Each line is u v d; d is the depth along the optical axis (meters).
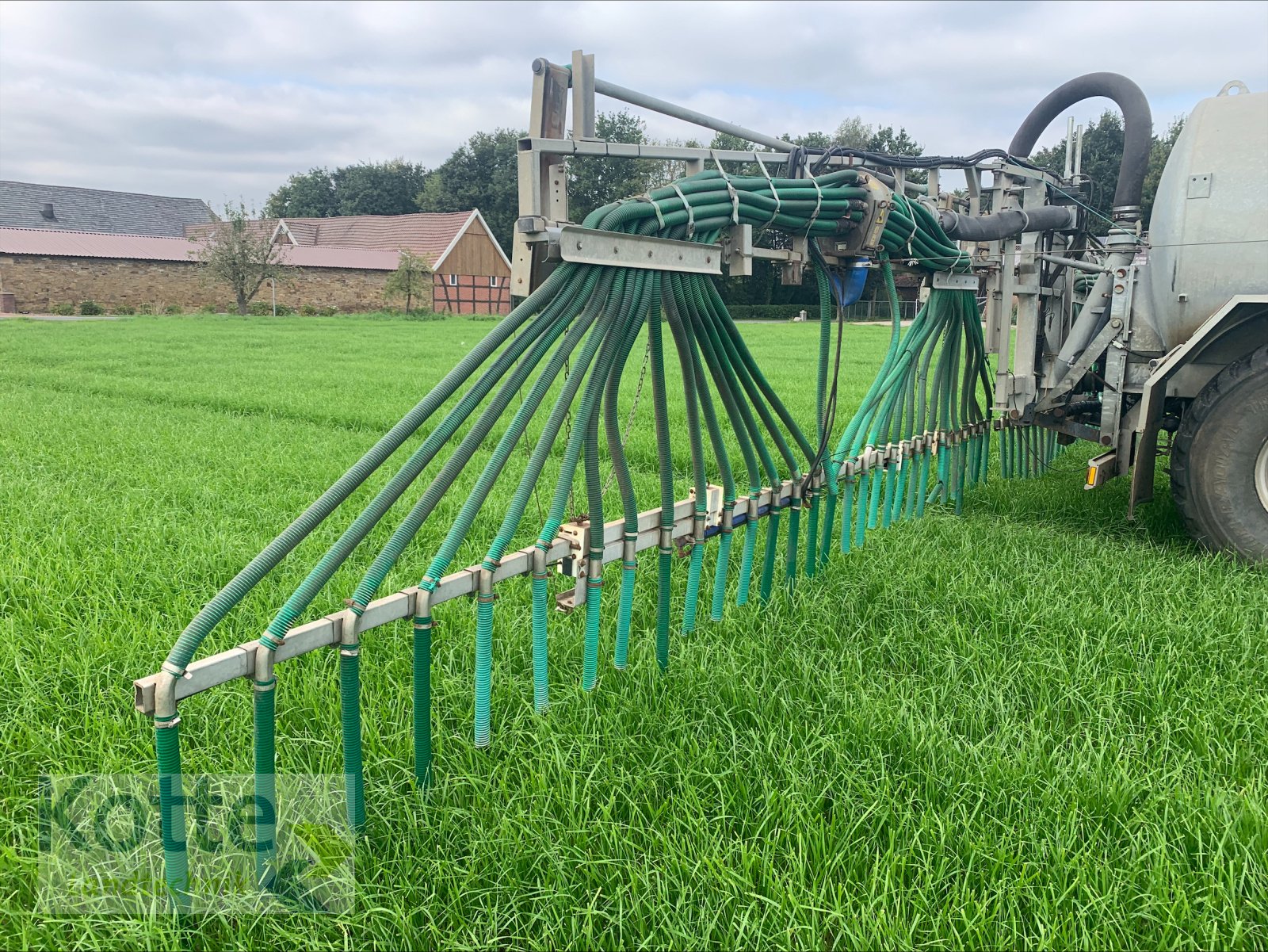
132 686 3.26
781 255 3.75
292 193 74.38
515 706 3.15
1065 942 2.09
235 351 19.31
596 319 2.93
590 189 44.97
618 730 2.94
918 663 3.60
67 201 50.78
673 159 3.25
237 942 2.12
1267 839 2.38
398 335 26.23
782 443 3.99
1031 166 5.96
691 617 3.67
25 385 12.98
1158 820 2.48
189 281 39.09
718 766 2.76
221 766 2.72
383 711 3.03
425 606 2.57
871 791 2.62
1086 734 2.89
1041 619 3.86
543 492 6.09
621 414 9.41
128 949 2.12
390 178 68.00
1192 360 4.89
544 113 2.90
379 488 6.25
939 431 5.65
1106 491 6.47
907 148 55.34
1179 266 4.91
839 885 2.23
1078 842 2.44
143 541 4.81
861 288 4.21
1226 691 3.24
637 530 3.22
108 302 36.84
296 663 3.38
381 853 2.44
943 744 2.83
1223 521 4.71
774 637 3.77
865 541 5.00
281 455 7.40
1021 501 6.16
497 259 45.00
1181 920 2.12
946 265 4.93
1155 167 26.86
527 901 2.29
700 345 3.39
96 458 7.25
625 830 2.46
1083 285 7.30
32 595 4.03
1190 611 3.92
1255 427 4.57
